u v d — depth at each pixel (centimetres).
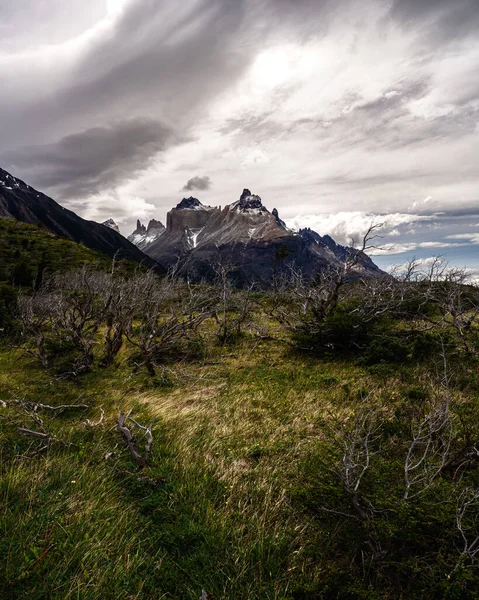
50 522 367
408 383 901
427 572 315
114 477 514
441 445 521
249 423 738
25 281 3653
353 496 350
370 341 1225
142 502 448
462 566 290
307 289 1634
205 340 1634
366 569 343
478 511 346
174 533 389
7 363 1348
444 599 286
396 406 727
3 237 6888
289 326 1574
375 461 441
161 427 732
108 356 1347
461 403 722
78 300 1377
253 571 343
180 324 1306
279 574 343
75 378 1141
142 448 623
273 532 397
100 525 382
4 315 1884
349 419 700
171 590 326
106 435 677
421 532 339
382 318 1410
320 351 1312
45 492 431
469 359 1036
